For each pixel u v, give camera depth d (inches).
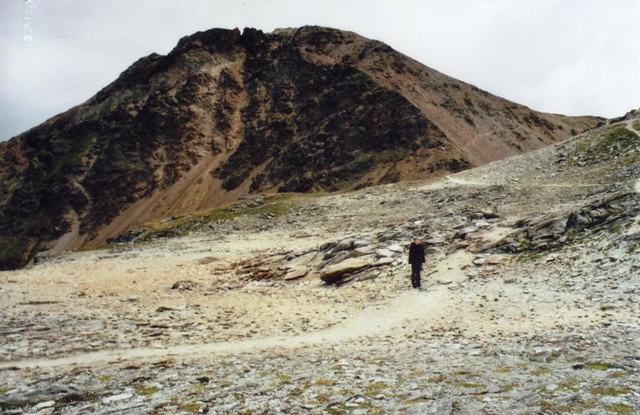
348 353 537.3
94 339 656.4
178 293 1215.6
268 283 1320.1
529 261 1035.3
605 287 767.1
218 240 2664.9
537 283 879.7
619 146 2903.5
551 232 1150.3
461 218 1745.8
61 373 466.6
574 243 1042.7
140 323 780.6
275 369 463.5
